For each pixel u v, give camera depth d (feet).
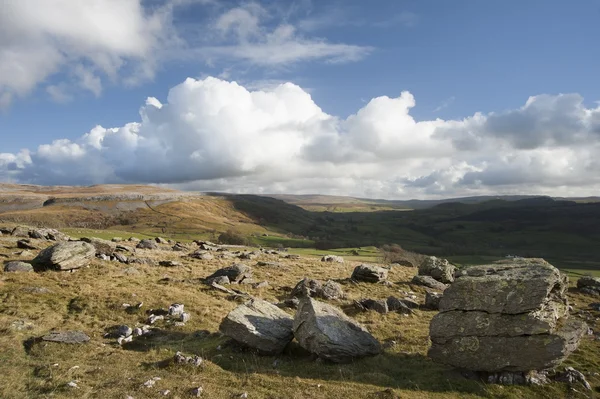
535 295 62.03
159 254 193.26
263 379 59.21
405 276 168.14
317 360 68.39
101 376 56.54
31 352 64.85
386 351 74.95
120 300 99.30
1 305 87.25
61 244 130.21
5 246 152.25
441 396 55.67
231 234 599.98
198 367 61.77
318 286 123.24
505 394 56.24
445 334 65.26
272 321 78.13
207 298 109.50
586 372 63.31
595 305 113.50
